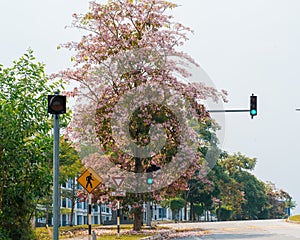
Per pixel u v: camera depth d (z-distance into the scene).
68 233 36.78
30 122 22.23
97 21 38.00
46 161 23.06
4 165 21.97
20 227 23.09
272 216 124.56
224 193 90.88
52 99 18.50
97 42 38.09
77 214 86.75
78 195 38.28
